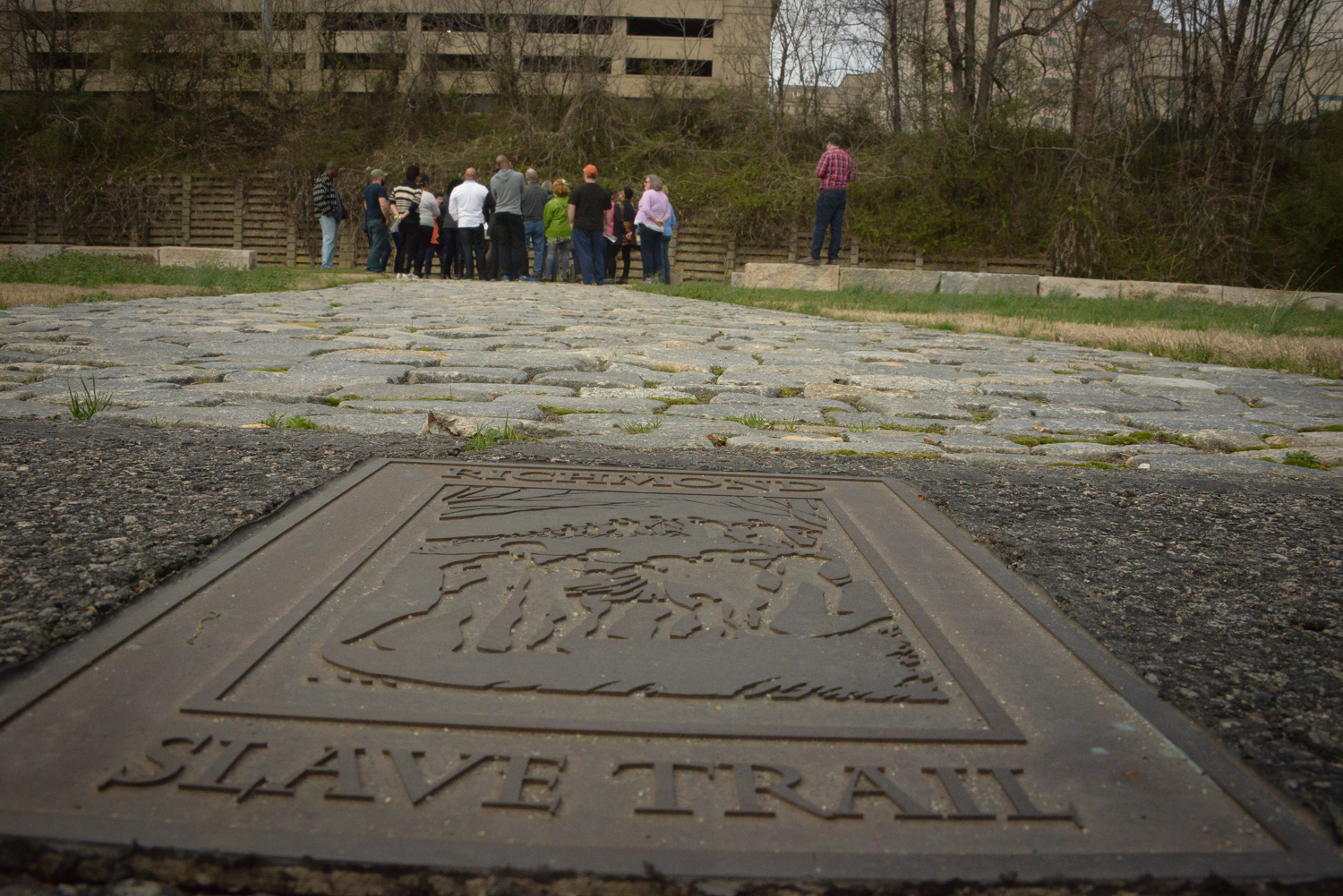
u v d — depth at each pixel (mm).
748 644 1606
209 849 1064
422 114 26219
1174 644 1735
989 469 3035
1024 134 23047
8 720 1297
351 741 1282
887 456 3178
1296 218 21266
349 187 24266
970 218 23344
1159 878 1079
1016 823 1172
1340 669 1653
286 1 25312
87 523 2105
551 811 1156
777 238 23859
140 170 24672
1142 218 22109
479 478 2529
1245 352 6781
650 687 1442
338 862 1061
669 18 26203
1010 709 1440
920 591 1899
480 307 8953
